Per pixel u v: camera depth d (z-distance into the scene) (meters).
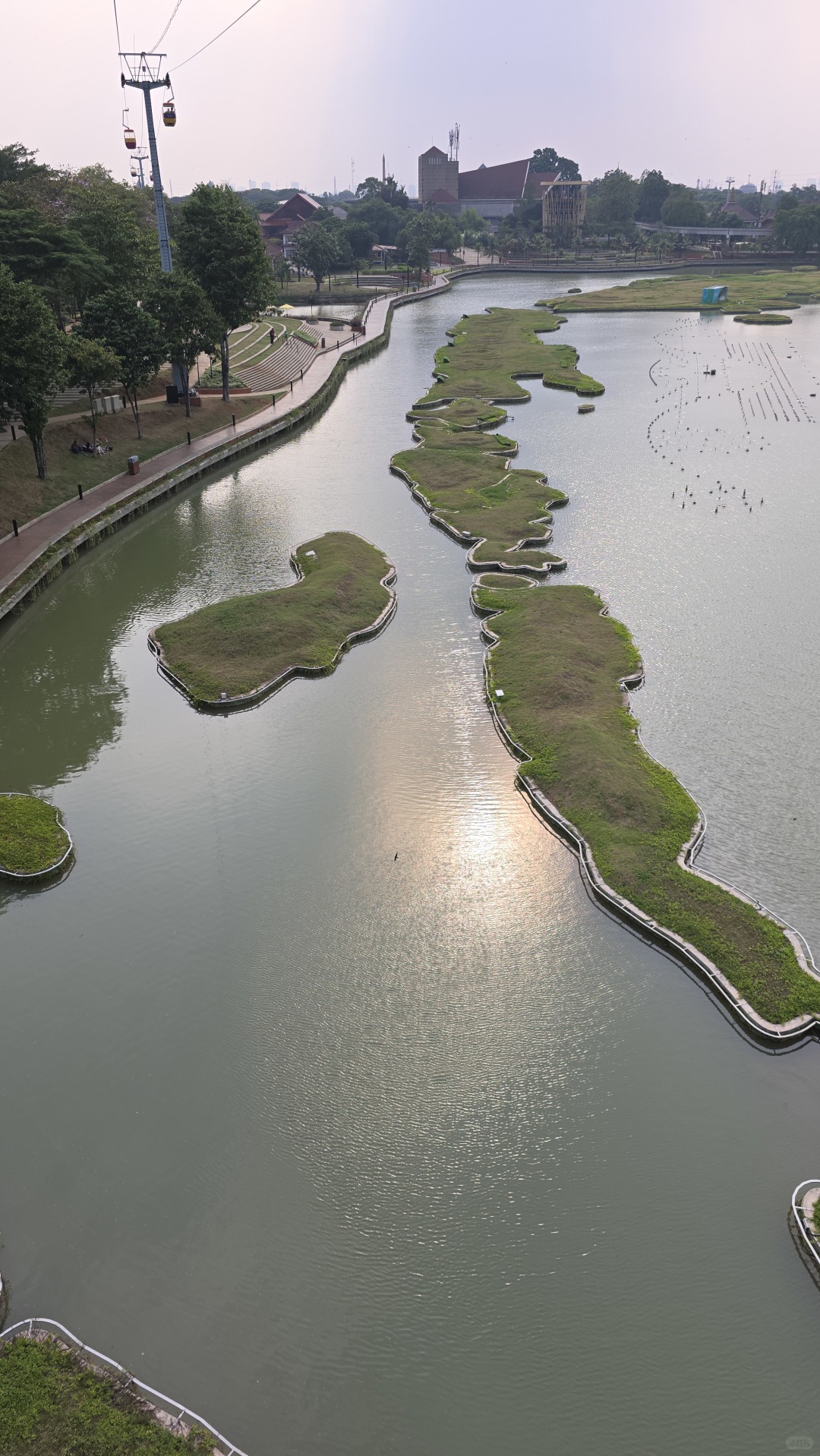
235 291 114.88
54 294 103.19
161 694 59.12
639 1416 25.27
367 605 68.25
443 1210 30.22
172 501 92.56
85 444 93.44
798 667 59.53
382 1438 24.94
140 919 41.66
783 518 84.44
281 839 46.19
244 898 42.66
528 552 77.19
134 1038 36.16
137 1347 26.78
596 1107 33.25
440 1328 27.23
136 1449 23.83
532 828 46.09
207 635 63.56
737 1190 30.48
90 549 79.25
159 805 48.88
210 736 54.62
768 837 44.78
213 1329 27.22
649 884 41.09
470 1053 35.28
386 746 52.88
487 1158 31.67
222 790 49.84
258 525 86.88
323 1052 35.47
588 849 43.44
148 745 53.88
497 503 88.38
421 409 126.00
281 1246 29.28
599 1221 29.72
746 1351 26.47
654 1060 34.84
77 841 46.41
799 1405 25.39
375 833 46.28
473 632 65.88
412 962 39.16
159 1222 29.98
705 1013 36.59
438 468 99.25
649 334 180.25
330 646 62.62
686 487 93.44
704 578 72.50
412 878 43.41
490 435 111.06
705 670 59.31
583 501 90.31
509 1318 27.42
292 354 150.00
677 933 38.75
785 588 70.44
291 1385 25.97
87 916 41.91
